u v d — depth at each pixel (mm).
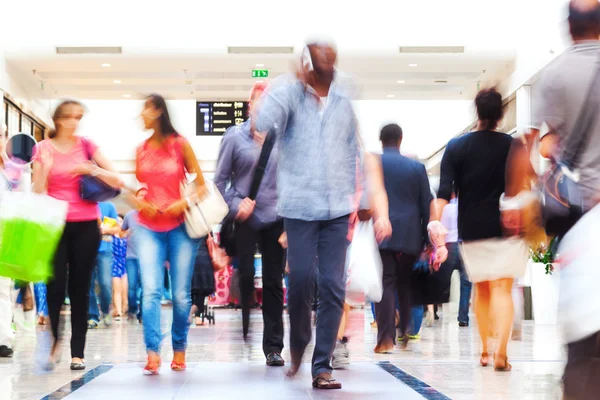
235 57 13875
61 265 5242
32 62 13734
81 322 5262
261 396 3904
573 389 2125
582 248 2074
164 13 13789
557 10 11102
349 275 5176
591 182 2498
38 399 3877
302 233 4074
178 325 5062
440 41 13656
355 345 7008
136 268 11008
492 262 4902
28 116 15703
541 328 9523
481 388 4199
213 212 4930
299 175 4051
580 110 2568
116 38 13648
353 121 4133
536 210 2775
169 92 16469
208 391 4098
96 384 4410
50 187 5238
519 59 13344
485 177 4922
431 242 5926
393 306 6121
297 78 4105
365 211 4492
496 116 4992
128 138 19344
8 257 4996
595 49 2682
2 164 5988
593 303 2021
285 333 8227
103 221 9961
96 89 15938
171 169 4918
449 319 12070
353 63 13969
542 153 2748
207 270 10164
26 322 8344
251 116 5285
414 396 3891
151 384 4395
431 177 22984
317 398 3832
